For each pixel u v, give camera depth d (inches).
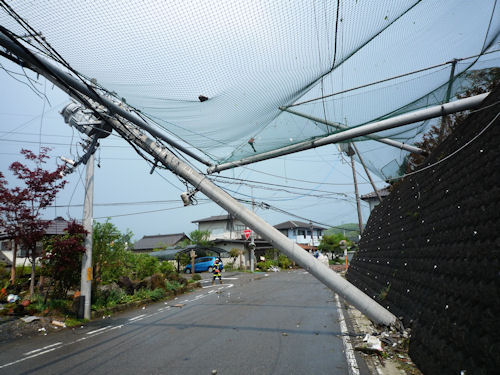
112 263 418.6
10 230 315.6
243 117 225.1
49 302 325.7
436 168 265.4
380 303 289.6
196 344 215.6
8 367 180.4
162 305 416.8
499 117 167.2
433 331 150.4
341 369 158.7
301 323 272.1
